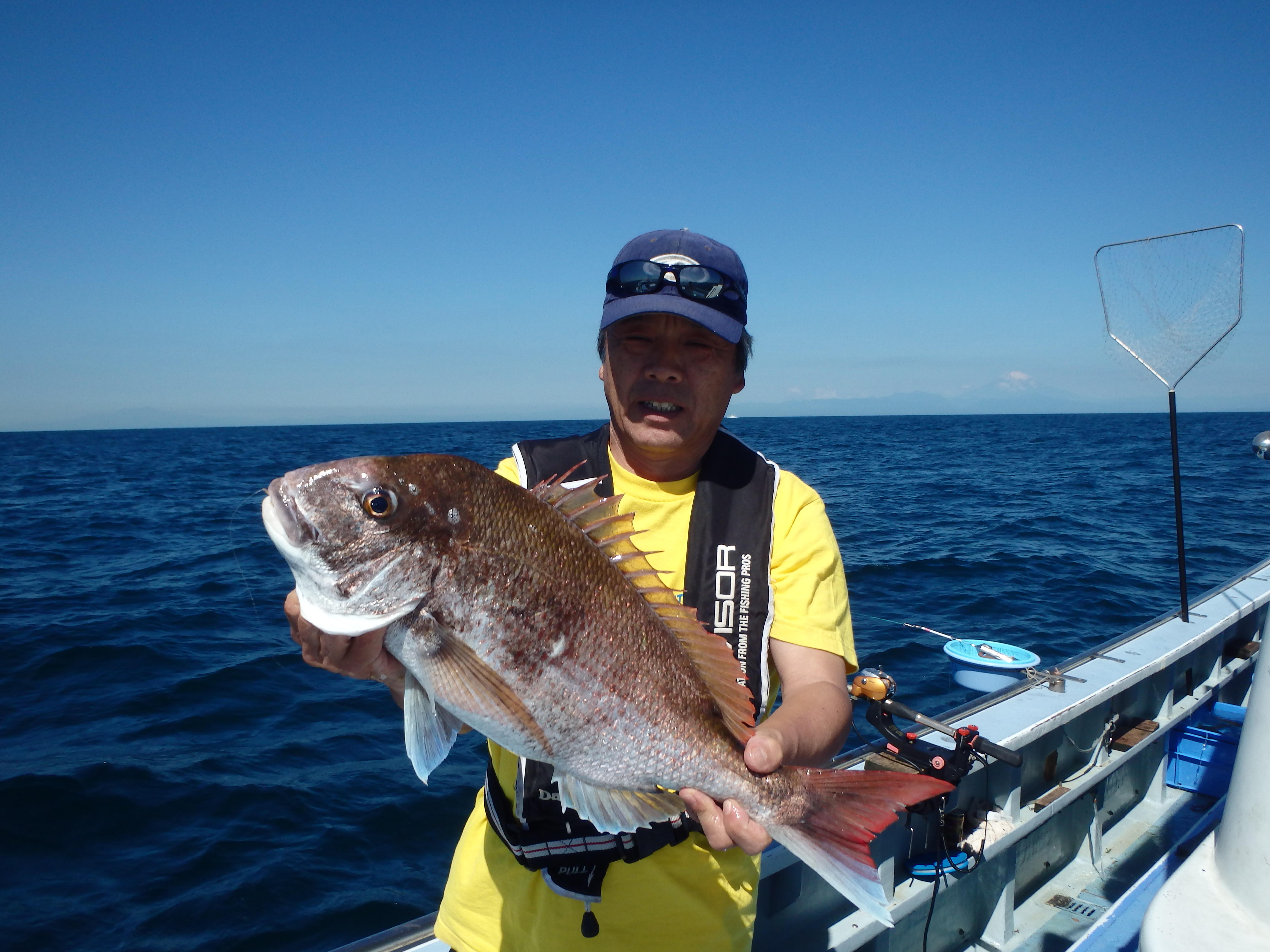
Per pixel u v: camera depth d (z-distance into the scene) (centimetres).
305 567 154
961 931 322
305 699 726
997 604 1046
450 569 158
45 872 469
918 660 799
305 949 411
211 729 662
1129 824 409
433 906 445
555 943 177
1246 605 497
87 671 796
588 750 166
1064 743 371
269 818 527
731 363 191
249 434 15825
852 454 4634
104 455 5994
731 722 173
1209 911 166
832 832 165
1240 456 4250
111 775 576
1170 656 415
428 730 164
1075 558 1348
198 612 1026
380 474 157
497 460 3644
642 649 169
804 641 184
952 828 309
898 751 300
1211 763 427
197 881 464
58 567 1360
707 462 197
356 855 491
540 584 162
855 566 1286
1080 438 6856
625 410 186
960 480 2938
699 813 160
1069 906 350
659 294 174
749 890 188
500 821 178
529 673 161
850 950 270
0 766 590
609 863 173
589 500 176
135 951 407
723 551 188
